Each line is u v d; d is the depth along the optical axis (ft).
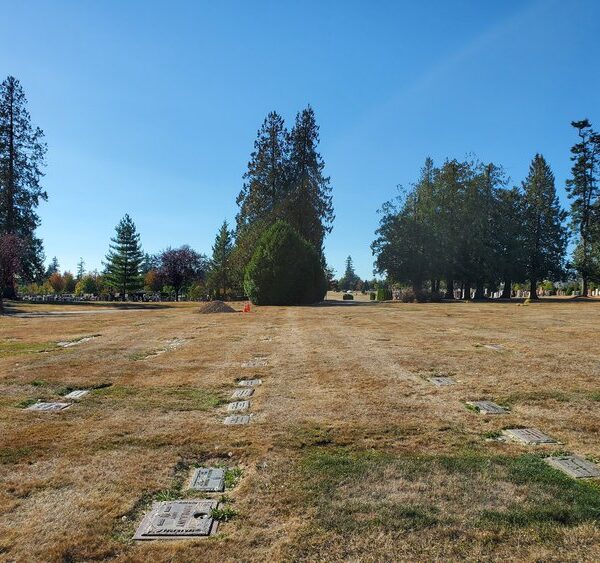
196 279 211.61
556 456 13.04
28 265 143.23
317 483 11.46
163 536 9.39
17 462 13.08
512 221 161.07
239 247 143.74
